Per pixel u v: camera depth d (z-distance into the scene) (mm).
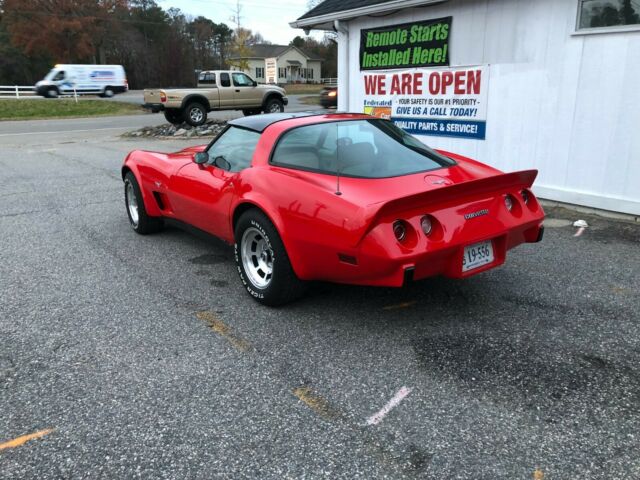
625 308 3547
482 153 7074
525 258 4578
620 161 5672
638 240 5008
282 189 3393
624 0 5332
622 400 2533
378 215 2844
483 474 2082
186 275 4422
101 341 3270
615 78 5539
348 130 3760
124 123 22484
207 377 2840
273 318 3549
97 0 59469
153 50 68750
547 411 2461
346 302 3773
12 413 2561
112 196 7680
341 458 2195
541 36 6098
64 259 4883
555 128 6184
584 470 2088
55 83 34938
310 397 2631
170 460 2217
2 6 55344
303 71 82062
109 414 2535
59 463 2219
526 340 3143
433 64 7445
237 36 59875
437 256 3004
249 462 2189
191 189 4469
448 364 2896
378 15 8125
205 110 18094
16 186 8609
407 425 2395
